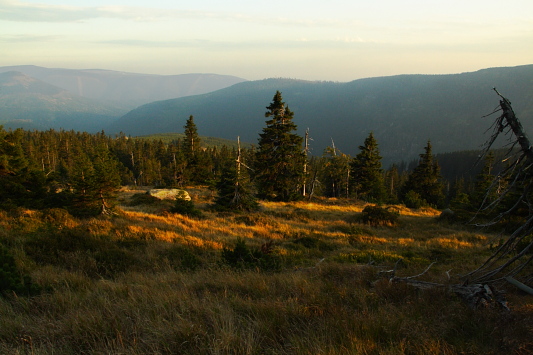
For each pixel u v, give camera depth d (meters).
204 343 3.32
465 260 10.11
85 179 16.34
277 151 34.16
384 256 10.67
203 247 11.28
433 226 22.06
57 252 8.40
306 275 7.18
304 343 3.40
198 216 19.61
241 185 23.77
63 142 87.25
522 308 4.59
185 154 55.91
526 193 4.58
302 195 36.78
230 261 8.37
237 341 3.38
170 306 4.49
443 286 5.82
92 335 3.49
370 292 5.84
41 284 5.72
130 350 3.17
